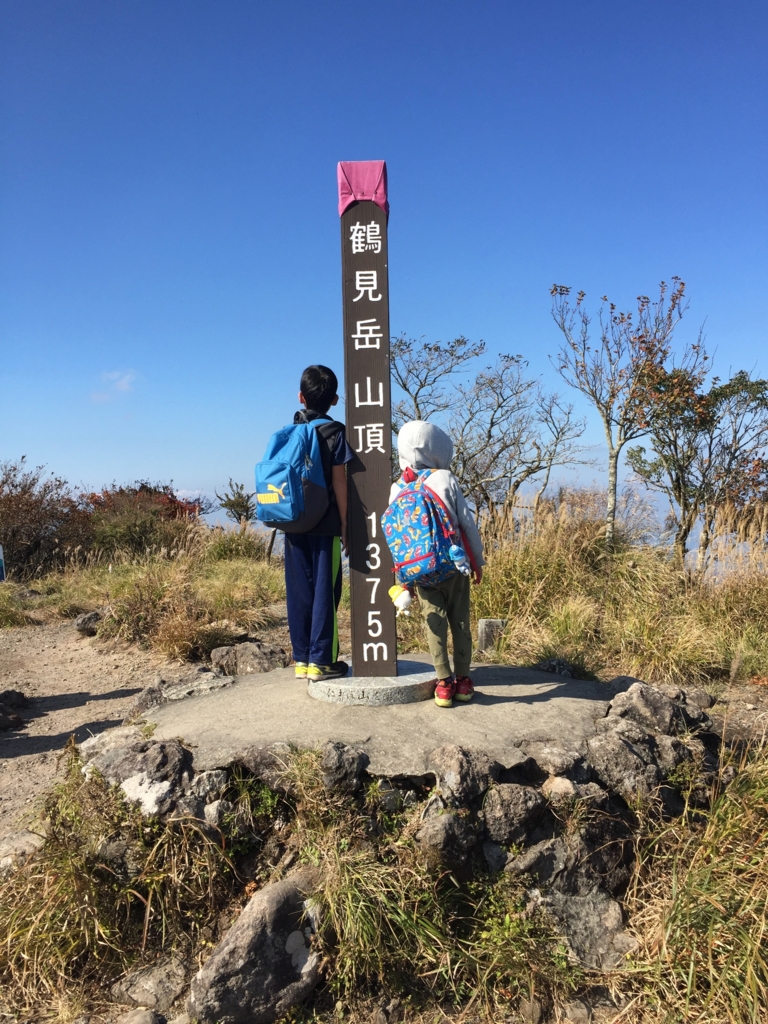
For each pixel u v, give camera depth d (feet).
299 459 11.10
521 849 9.29
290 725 10.74
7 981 8.45
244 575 32.71
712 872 8.75
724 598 21.85
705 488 35.24
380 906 8.23
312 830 9.18
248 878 9.17
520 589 22.22
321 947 8.14
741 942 7.82
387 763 9.63
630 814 10.14
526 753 10.26
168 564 33.58
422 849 8.84
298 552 12.27
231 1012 7.60
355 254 12.01
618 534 27.35
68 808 9.80
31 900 8.84
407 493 11.11
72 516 46.39
